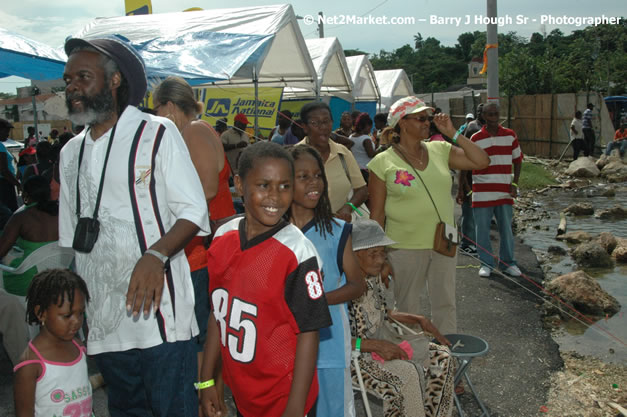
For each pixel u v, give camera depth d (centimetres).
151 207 227
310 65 1012
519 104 2230
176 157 229
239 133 918
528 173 1597
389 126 405
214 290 214
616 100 2641
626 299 607
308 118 405
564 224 955
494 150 646
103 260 228
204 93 1189
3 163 821
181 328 237
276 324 199
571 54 3891
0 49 511
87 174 228
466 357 336
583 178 1656
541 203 1262
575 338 502
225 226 218
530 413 376
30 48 539
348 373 249
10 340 411
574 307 569
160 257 211
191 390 251
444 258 398
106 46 222
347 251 254
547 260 769
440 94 2753
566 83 3359
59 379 250
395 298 416
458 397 397
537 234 936
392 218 401
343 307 252
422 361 319
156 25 912
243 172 200
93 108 219
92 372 418
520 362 450
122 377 241
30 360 245
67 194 244
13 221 405
